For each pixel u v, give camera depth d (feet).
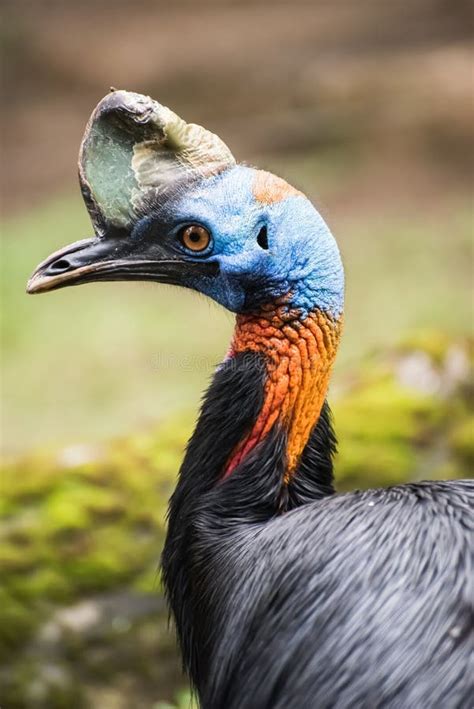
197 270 28.68
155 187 28.48
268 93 154.81
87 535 49.98
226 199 28.12
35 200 129.90
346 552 25.38
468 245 105.81
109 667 47.88
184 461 28.96
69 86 168.66
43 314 97.40
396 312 92.84
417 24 179.52
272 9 197.36
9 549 49.42
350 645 24.32
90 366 87.25
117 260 28.73
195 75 168.04
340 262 28.76
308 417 28.71
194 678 28.58
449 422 54.70
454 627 23.75
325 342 28.63
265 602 25.90
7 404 82.17
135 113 28.27
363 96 142.51
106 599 48.75
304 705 24.56
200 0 202.69
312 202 29.53
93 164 28.73
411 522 25.53
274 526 26.86
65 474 52.06
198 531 27.96
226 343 88.69
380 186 125.08
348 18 187.62
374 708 23.58
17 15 182.09
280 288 28.30
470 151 129.90
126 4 197.67
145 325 93.76
